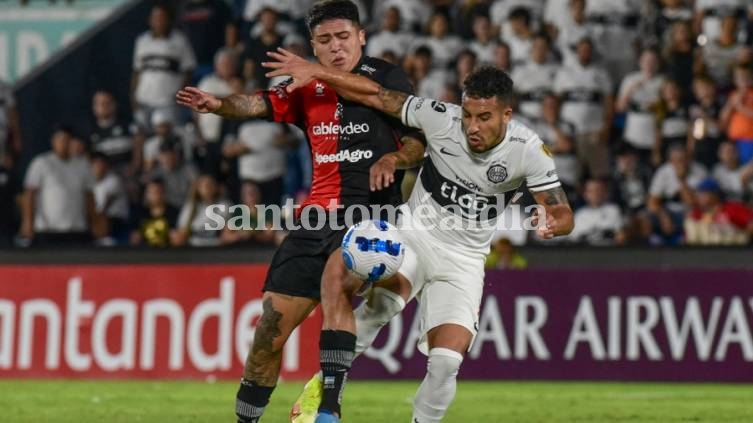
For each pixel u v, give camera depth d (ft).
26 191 151.64
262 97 65.67
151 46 159.22
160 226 141.18
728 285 121.80
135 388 117.80
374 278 59.88
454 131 61.87
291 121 66.28
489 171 61.72
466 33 157.17
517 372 124.77
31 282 131.23
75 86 162.50
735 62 151.33
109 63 162.81
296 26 159.74
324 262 63.31
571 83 149.48
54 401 104.78
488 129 59.57
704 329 122.11
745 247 127.24
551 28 154.71
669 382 122.21
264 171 150.82
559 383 123.13
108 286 129.90
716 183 139.85
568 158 147.23
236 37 160.15
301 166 152.46
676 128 147.54
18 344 130.72
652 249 129.70
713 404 102.58
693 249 128.47
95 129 158.51
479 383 123.24
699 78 149.18
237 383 123.24
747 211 136.77
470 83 59.36
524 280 125.39
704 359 121.90
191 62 161.58
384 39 157.69
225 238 143.13
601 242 134.31
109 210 152.05
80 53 163.12
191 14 162.50
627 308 123.54
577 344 124.06
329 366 59.36
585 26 153.89
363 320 64.54
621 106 150.61
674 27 153.58
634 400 106.11
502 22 156.15
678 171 143.84
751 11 153.28
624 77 154.71
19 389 116.88
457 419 90.58
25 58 163.84
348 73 63.52
